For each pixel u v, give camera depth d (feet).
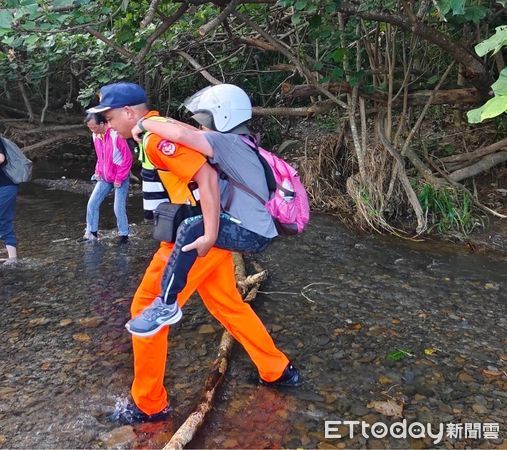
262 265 15.26
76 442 8.02
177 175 7.23
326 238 17.70
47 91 30.68
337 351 10.59
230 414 8.65
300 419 8.55
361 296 13.19
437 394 9.26
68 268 14.92
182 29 22.13
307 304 12.67
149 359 7.89
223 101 7.80
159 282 7.94
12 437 8.10
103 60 22.38
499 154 20.75
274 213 8.16
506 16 18.35
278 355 9.14
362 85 19.63
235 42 20.79
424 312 12.35
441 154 22.22
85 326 11.56
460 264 15.51
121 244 17.08
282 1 13.70
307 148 24.93
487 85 17.35
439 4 10.68
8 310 12.33
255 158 7.94
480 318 12.11
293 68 21.47
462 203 18.94
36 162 31.40
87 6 13.91
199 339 11.03
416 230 18.20
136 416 8.48
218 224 7.37
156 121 7.23
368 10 15.08
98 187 16.92
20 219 20.08
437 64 20.95
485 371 9.95
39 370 9.90
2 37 14.46
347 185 20.36
